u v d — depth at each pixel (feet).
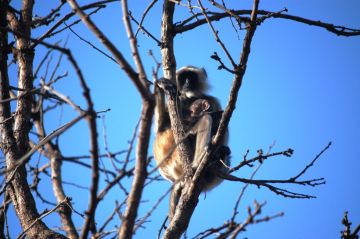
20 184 54.90
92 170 32.94
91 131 31.83
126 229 35.50
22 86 58.54
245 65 48.85
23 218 53.93
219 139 52.24
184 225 52.42
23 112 58.18
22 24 60.03
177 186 60.49
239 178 57.82
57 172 71.10
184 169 58.39
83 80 31.45
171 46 61.67
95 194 33.88
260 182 57.36
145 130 34.60
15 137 56.80
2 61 54.03
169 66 61.21
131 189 35.27
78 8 34.78
